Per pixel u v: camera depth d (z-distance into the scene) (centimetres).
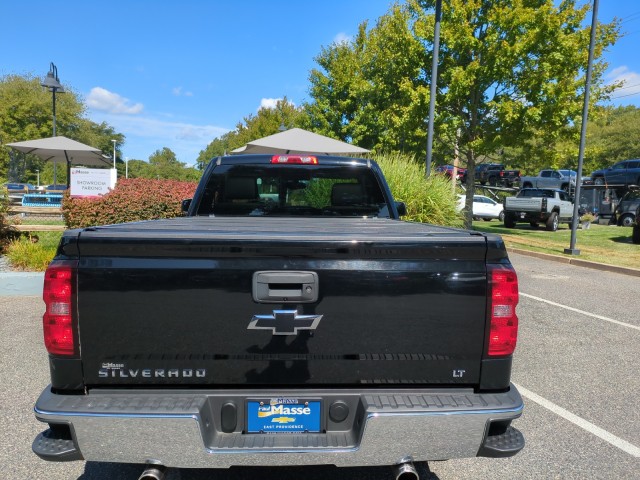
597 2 1330
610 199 2742
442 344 235
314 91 2533
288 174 486
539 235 1992
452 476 321
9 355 521
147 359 228
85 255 226
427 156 1328
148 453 220
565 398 444
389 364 234
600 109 1731
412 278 232
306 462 223
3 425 373
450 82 1642
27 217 1558
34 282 796
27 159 4697
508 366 239
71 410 217
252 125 4141
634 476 321
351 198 487
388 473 323
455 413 223
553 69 1620
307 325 230
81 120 4903
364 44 2461
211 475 317
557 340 621
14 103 4212
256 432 232
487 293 234
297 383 233
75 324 226
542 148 1798
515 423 395
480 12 1653
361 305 230
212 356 229
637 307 812
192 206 484
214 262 227
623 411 418
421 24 1628
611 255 1400
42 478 311
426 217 1195
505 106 1608
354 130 2373
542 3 1614
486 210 3064
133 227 271
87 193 1229
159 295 226
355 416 234
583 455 347
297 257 229
